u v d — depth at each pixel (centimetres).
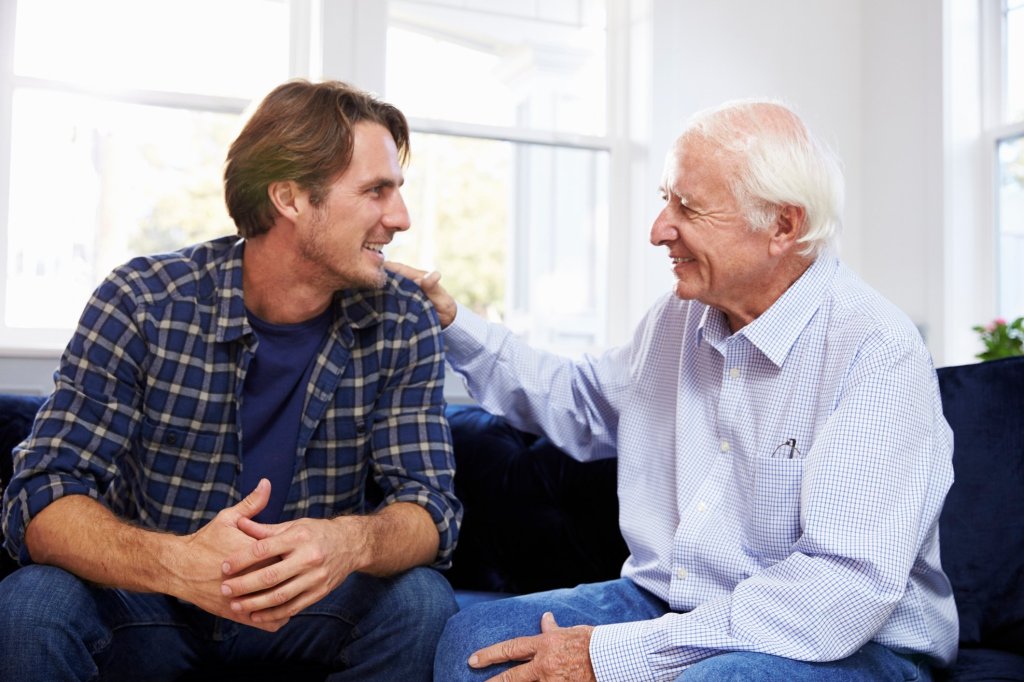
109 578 146
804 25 344
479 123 322
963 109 322
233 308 163
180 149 313
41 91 282
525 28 328
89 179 296
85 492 152
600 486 217
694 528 158
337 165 158
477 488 219
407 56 314
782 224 153
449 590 166
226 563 141
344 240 160
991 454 181
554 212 342
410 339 175
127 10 290
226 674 169
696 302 171
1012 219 317
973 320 321
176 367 162
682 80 327
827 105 347
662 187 163
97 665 158
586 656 141
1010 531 175
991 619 174
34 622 140
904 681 145
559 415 195
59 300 290
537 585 213
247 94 300
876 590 134
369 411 174
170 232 313
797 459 151
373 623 161
